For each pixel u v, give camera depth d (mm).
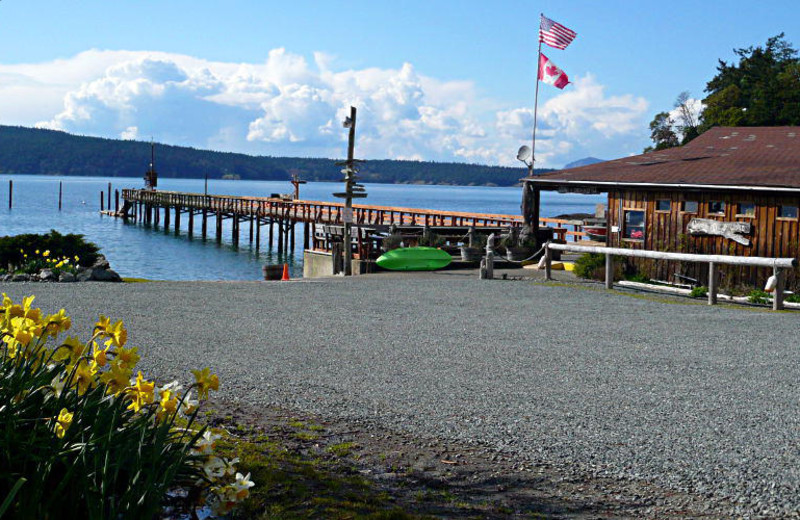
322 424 5973
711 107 65812
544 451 5414
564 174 21750
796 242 16266
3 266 18797
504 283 17844
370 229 23719
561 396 6965
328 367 8031
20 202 102062
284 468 4711
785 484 4762
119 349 3377
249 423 5859
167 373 7477
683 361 8695
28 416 3117
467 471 4996
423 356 8742
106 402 3275
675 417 6297
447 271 22078
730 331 11023
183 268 34406
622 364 8469
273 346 9156
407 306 13375
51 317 3424
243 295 14523
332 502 4082
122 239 50938
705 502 4488
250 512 3838
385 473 4891
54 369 3287
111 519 2727
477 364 8344
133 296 13711
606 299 14898
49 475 2961
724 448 5484
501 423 6078
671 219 18562
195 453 3447
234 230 50000
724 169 18641
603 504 4441
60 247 19609
